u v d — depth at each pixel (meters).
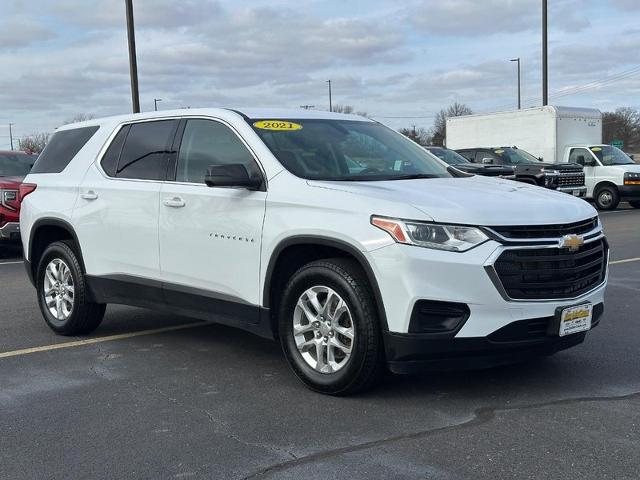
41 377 5.24
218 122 5.44
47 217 6.54
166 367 5.47
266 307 4.90
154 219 5.59
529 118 23.66
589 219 4.71
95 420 4.35
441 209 4.20
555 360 5.41
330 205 4.52
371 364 4.41
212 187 5.14
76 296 6.29
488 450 3.78
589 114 23.70
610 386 4.80
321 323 4.66
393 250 4.18
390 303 4.21
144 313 7.43
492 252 4.13
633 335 6.13
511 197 4.58
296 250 4.80
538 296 4.27
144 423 4.29
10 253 13.05
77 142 6.64
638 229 14.84
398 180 5.00
